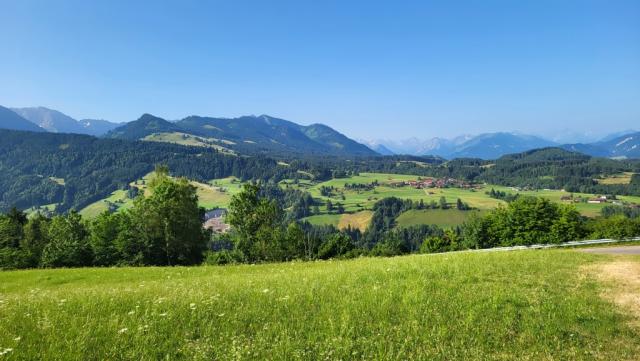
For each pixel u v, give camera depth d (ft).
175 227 214.07
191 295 44.06
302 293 43.86
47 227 267.59
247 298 41.91
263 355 26.53
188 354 27.07
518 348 28.89
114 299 42.63
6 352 25.41
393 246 355.97
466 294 42.55
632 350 28.91
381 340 29.01
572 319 34.73
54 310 37.81
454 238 323.37
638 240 170.81
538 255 80.64
